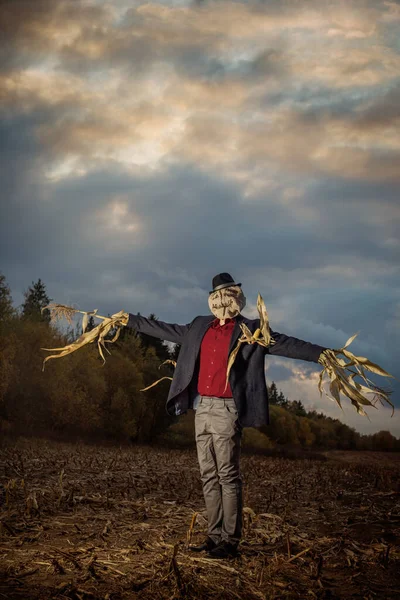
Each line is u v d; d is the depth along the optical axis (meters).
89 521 5.13
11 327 34.28
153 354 51.69
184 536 4.68
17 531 4.61
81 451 14.24
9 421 32.22
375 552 4.29
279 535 4.78
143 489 7.43
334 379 4.02
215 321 4.45
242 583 3.49
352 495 7.47
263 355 4.27
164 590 3.26
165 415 49.00
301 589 3.42
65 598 3.04
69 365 36.56
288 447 73.62
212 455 4.32
